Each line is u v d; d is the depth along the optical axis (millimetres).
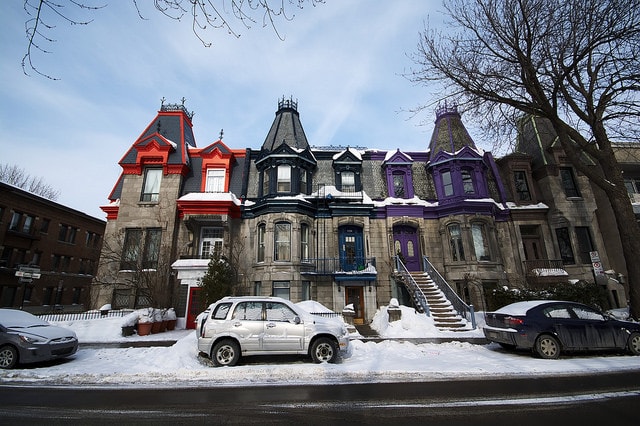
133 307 18094
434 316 16031
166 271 18344
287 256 18906
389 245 20250
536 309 10148
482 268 18922
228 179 21312
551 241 20734
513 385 6949
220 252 19422
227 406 5695
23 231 28500
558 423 4801
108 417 5164
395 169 22094
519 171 22547
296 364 8836
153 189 20375
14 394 6484
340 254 20188
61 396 6332
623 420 4898
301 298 18234
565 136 15258
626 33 12555
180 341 10312
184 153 21297
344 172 22188
